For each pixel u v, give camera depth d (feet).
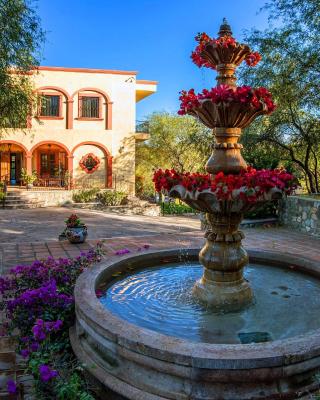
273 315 12.89
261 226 35.99
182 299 14.28
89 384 10.16
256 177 12.29
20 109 43.73
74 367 10.11
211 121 13.74
